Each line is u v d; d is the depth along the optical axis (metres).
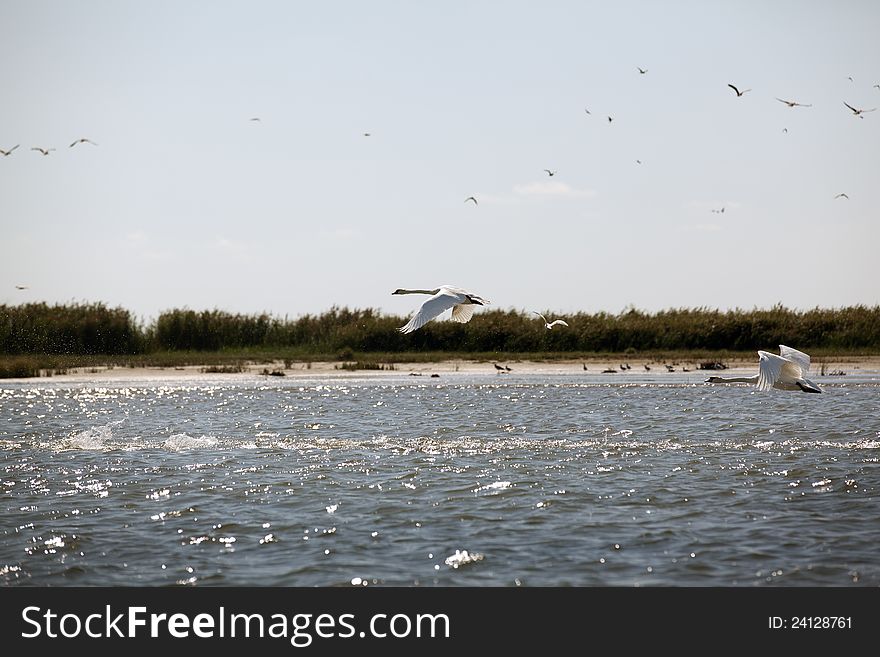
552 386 55.84
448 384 57.41
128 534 23.48
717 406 46.47
